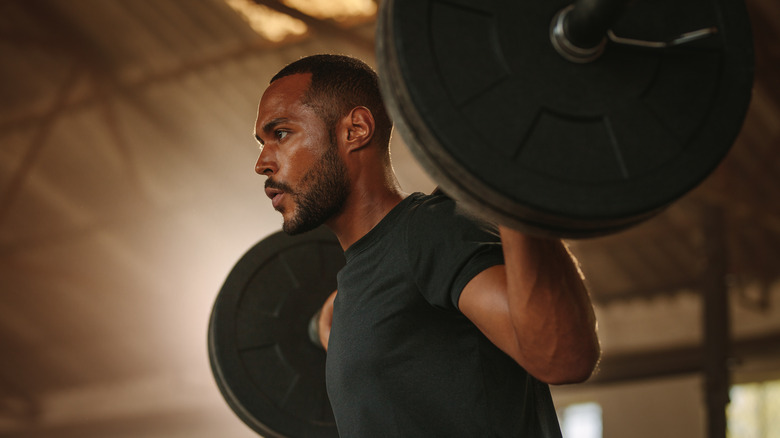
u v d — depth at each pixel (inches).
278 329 78.2
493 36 42.4
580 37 41.6
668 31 44.2
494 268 48.7
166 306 458.6
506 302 47.1
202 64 361.4
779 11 276.5
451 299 50.4
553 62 42.4
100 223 425.1
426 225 52.3
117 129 390.3
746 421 468.4
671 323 426.0
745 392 472.7
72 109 384.8
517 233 44.8
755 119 315.9
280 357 77.7
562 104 41.8
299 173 58.1
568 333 45.2
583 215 40.4
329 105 58.7
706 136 42.7
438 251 50.9
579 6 40.9
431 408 52.1
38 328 488.7
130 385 517.0
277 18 330.6
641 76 43.0
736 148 325.1
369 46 285.4
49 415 537.3
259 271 79.1
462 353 52.6
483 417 51.4
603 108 42.1
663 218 379.2
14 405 532.7
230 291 78.2
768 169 328.8
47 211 424.5
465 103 41.1
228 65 359.3
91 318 477.7
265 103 60.0
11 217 426.0
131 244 434.9
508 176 40.3
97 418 508.4
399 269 53.4
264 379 77.0
